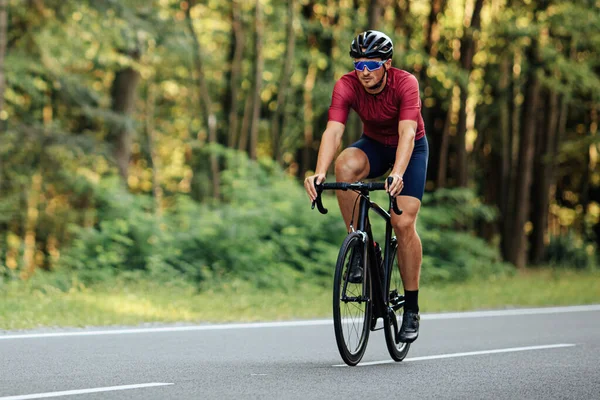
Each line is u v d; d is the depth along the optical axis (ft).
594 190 165.89
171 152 152.87
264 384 25.45
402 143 28.09
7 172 98.94
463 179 112.68
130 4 96.73
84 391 23.82
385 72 28.68
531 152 124.26
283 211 79.10
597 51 122.31
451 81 111.34
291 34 117.50
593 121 152.05
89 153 98.22
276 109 121.60
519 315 54.08
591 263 139.74
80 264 69.77
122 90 109.19
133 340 36.88
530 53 117.19
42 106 103.55
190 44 104.88
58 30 95.96
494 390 25.62
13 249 81.51
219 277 71.20
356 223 29.63
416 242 29.99
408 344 32.45
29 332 39.29
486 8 122.62
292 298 64.39
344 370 28.55
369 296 29.27
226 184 85.35
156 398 22.93
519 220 124.47
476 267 93.97
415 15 126.21
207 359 31.24
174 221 77.00
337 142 28.96
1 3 86.89
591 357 33.47
